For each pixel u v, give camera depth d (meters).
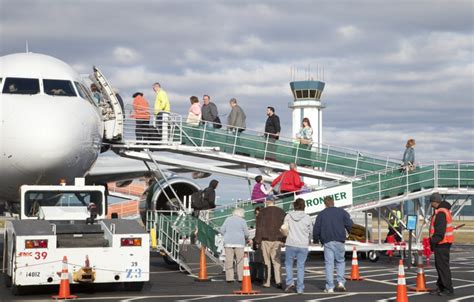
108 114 23.52
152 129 25.20
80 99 20.22
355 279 19.36
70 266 15.73
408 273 21.66
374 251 26.64
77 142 18.83
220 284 18.39
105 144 24.23
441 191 26.33
